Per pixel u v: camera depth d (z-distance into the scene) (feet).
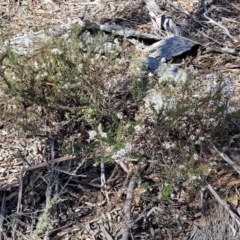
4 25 15.37
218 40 15.08
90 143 10.30
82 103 10.68
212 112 9.96
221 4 16.98
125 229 9.04
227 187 9.89
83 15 15.79
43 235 9.07
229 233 8.98
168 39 14.49
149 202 9.66
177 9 16.53
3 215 9.29
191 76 10.32
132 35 14.44
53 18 15.92
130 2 16.72
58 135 10.75
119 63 11.76
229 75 13.35
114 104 10.88
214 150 9.98
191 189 9.64
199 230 9.10
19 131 10.76
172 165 9.64
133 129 10.03
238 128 10.70
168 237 9.21
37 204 9.62
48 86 10.73
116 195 9.78
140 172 10.00
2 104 11.10
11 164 10.45
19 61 10.93
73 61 10.82
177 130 10.28
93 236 9.18
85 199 9.80
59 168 9.93
